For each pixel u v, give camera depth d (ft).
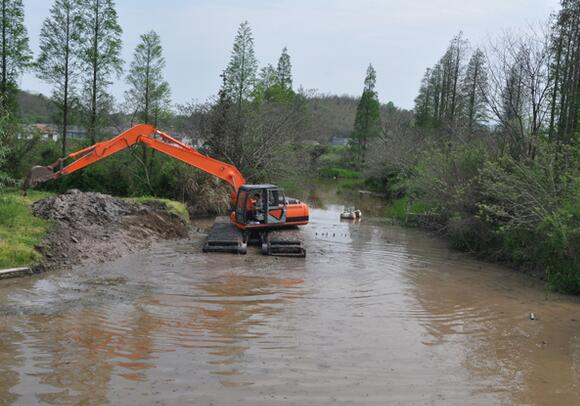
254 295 39.50
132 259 50.37
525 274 50.83
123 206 63.98
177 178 88.84
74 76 93.30
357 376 25.35
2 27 86.63
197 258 52.16
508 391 24.47
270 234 58.59
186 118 103.19
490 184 52.29
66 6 90.12
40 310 33.91
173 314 34.17
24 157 87.81
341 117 337.11
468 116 147.02
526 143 60.54
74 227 54.13
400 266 52.60
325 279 45.47
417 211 89.25
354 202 122.52
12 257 43.01
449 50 172.55
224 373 24.99
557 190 47.65
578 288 43.68
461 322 35.17
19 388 22.59
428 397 23.43
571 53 73.46
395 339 31.09
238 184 65.77
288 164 99.19
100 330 30.60
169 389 22.98
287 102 156.56
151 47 98.99
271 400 22.30
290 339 30.19
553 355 29.50
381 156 147.43
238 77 115.24
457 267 53.36
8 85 89.04
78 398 21.84
